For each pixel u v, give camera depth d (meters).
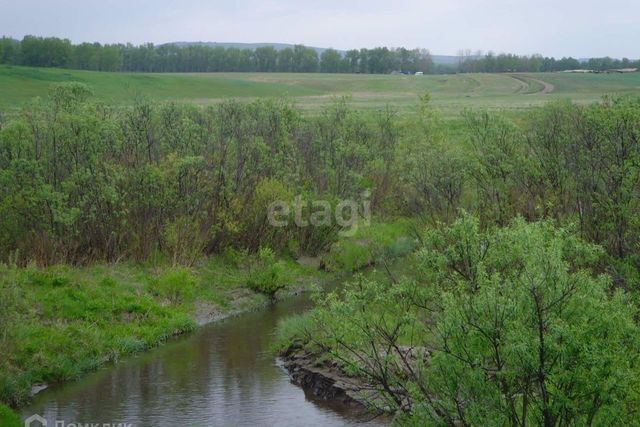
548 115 25.95
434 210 27.86
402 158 36.59
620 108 23.11
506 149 25.67
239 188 32.53
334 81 142.62
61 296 23.88
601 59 185.50
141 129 32.22
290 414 17.50
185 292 27.09
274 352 22.27
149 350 23.08
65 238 26.84
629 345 11.60
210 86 114.81
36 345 20.73
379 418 17.16
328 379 18.91
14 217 26.66
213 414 17.59
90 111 30.50
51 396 19.03
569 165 23.92
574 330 11.09
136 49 176.25
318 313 15.48
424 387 12.96
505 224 22.64
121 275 27.05
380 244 31.95
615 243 19.42
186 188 30.42
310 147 40.38
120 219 28.48
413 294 14.05
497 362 11.64
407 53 193.25
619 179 21.14
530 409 11.70
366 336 14.05
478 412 11.42
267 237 32.28
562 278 11.49
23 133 28.02
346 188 37.41
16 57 126.44
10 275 19.89
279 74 164.38
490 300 11.54
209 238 30.91
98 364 21.47
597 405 11.05
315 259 33.66
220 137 33.72
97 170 28.11
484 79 145.62
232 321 26.34
